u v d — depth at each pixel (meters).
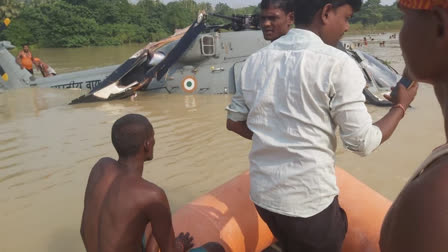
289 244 2.12
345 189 3.14
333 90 1.81
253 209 3.04
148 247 2.38
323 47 1.88
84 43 44.88
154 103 10.22
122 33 49.50
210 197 3.09
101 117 8.91
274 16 3.85
